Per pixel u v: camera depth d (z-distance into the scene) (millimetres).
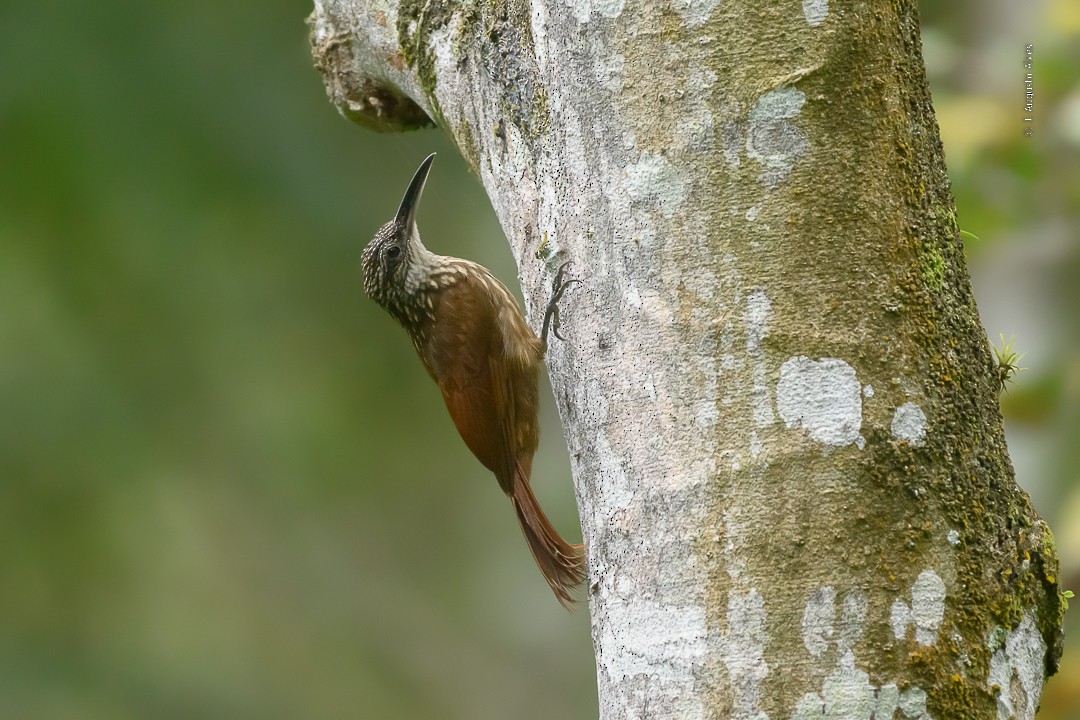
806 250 5184
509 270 16688
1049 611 5254
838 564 4973
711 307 5250
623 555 5383
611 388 5504
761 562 5027
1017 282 10414
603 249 5586
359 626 18500
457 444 18594
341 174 16578
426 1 7086
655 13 5410
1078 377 9656
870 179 5207
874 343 5121
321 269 16891
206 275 16750
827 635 4934
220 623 18109
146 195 15930
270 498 18266
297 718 18078
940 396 5152
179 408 17531
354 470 18250
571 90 5695
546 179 5980
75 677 17312
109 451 17234
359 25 7645
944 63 10383
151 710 17578
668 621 5160
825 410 5082
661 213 5383
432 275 8945
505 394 8578
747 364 5176
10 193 15609
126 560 17891
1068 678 9281
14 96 15586
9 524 17125
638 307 5426
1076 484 9516
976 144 9992
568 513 17797
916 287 5203
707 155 5301
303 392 17703
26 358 16906
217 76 16156
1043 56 9914
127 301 16656
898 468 5035
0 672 17031
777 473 5074
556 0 5746
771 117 5234
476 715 18328
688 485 5191
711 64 5305
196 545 18094
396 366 17875
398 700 18625
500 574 19391
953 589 5000
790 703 4918
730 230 5258
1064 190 10203
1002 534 5156
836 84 5207
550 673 19156
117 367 17078
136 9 16125
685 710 5066
